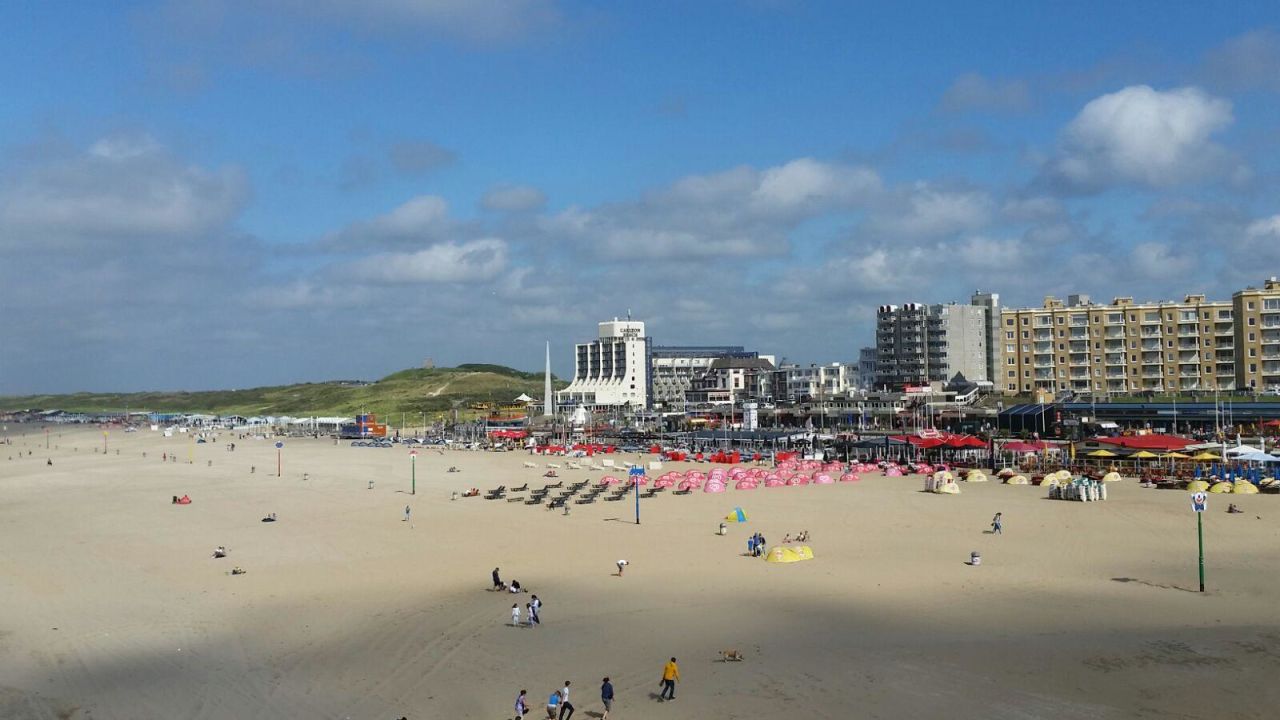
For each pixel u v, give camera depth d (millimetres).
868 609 57156
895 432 196250
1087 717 37812
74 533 91062
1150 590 60781
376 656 48688
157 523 98062
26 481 149125
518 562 75000
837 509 103312
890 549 77688
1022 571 67625
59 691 44000
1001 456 153625
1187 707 38625
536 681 44375
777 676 44031
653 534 88562
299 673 46125
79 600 61750
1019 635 50312
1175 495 107250
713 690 42312
